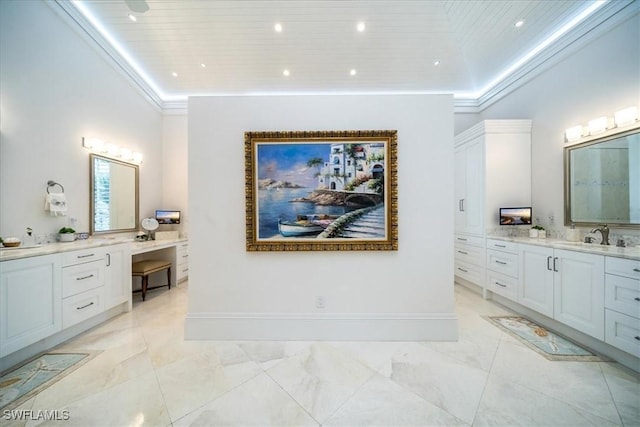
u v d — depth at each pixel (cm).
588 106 253
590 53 250
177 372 168
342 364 177
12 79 216
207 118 211
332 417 133
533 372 168
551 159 293
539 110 309
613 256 180
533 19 267
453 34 312
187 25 295
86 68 289
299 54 342
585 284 199
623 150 222
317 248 207
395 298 210
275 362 179
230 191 212
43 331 189
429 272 210
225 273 212
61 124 260
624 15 219
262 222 209
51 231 249
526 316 260
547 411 136
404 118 208
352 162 207
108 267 252
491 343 205
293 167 208
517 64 337
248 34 309
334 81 398
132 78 364
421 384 156
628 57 220
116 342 209
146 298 326
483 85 409
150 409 138
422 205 209
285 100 210
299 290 212
